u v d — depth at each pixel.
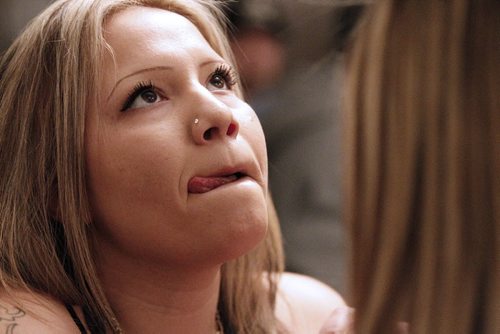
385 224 0.88
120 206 1.00
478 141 0.85
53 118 1.04
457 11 0.87
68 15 1.04
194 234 0.97
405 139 0.88
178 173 0.97
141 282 1.05
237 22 2.07
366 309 0.89
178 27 1.05
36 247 1.05
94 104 1.01
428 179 0.86
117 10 1.05
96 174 1.01
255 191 0.99
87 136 1.01
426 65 0.87
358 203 0.91
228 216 0.97
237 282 1.22
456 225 0.85
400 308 0.88
